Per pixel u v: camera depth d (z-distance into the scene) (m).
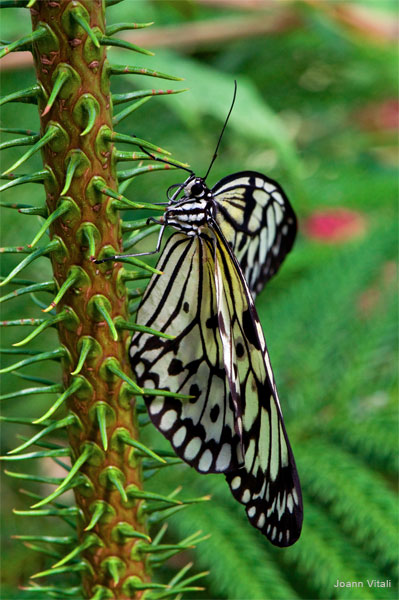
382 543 0.66
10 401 0.82
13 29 0.77
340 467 0.69
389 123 1.01
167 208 0.60
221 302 0.59
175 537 0.72
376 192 0.86
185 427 0.59
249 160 0.95
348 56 0.99
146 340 0.59
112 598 0.57
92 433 0.57
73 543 0.58
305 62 1.03
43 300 0.81
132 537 0.57
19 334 0.80
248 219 0.62
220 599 0.70
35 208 0.56
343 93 1.03
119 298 0.57
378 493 0.68
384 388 0.72
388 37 0.91
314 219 0.86
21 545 0.73
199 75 0.74
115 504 0.57
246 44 1.00
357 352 0.73
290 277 0.85
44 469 0.84
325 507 0.70
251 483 0.59
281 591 0.66
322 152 1.02
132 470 0.57
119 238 0.57
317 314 0.75
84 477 0.57
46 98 0.56
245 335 0.61
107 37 0.55
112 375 0.57
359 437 0.70
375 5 0.97
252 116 0.73
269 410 0.59
